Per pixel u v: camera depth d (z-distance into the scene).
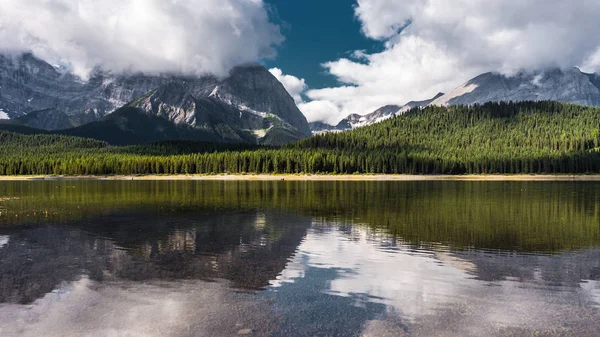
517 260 24.83
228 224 39.81
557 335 13.91
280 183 139.38
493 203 61.09
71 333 14.14
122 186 118.56
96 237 32.41
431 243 30.19
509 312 16.05
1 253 26.52
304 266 23.30
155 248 28.27
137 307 16.53
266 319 15.24
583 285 19.75
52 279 20.50
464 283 20.02
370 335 13.84
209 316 15.52
